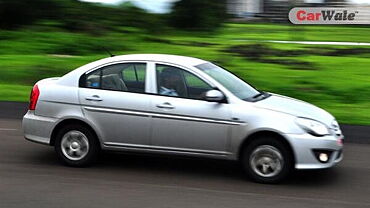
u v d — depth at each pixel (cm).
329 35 2566
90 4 2792
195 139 677
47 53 2058
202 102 677
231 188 650
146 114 691
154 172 718
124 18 2739
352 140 959
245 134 659
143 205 580
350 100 1245
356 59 1783
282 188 654
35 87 748
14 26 2605
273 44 2181
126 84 712
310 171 741
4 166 741
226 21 3114
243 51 1955
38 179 677
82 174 703
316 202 604
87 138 723
